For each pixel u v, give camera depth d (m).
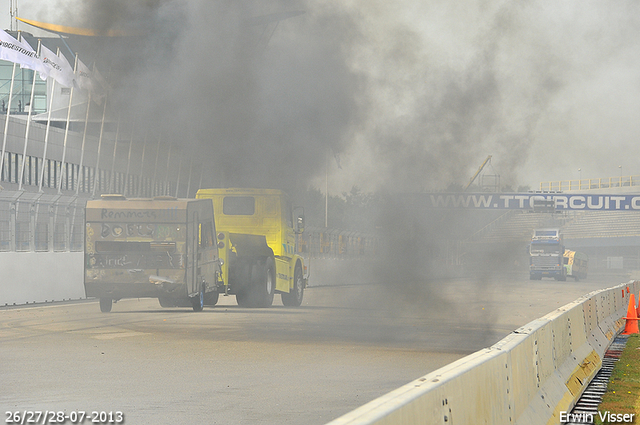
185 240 54.31
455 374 12.27
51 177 108.81
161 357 32.12
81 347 34.94
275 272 65.50
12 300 62.44
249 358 32.31
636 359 36.19
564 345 26.52
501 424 15.12
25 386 24.84
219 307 64.12
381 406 9.41
